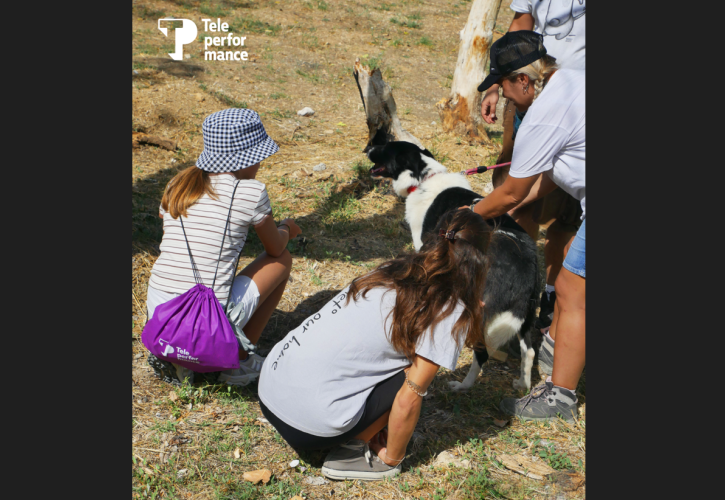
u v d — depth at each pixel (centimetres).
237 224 266
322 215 491
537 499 241
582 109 259
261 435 269
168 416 274
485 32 635
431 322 217
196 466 247
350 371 225
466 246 221
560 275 282
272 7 1200
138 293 358
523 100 280
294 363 229
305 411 227
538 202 360
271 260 293
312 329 232
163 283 269
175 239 269
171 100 675
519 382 318
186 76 773
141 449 252
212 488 236
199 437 263
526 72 270
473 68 649
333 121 717
